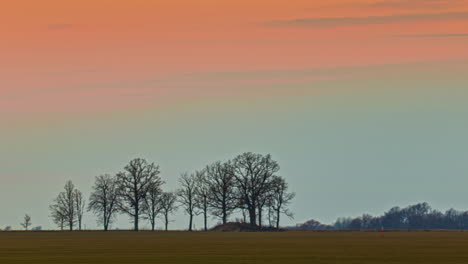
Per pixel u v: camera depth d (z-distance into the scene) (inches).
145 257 4532.5
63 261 4261.8
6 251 5280.5
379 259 4293.8
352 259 4293.8
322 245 5915.4
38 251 5260.8
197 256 4601.4
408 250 5128.0
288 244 6146.7
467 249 5241.1
